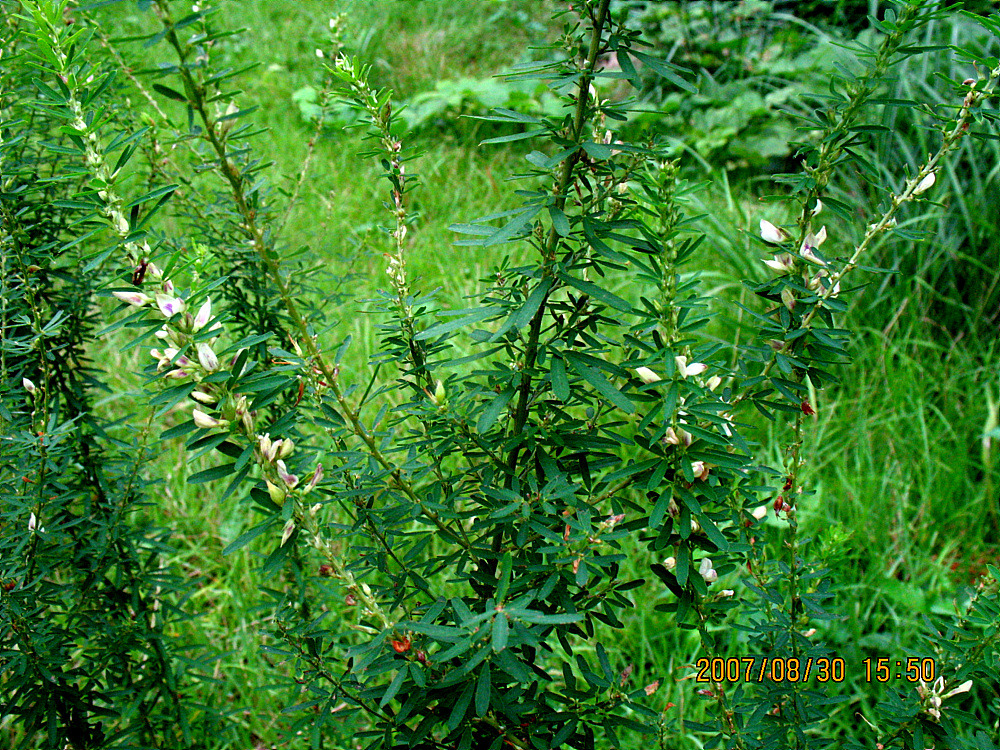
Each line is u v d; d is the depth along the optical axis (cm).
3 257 148
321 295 210
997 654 142
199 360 98
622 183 134
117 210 98
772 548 255
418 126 501
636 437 120
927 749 139
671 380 112
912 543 268
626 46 107
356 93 138
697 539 122
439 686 107
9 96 163
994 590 142
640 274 112
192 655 230
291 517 106
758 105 505
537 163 104
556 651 223
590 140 114
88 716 161
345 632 229
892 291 339
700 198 407
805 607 145
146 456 178
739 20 573
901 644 229
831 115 122
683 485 116
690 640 232
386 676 155
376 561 138
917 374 322
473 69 585
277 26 582
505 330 114
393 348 144
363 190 422
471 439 129
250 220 103
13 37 160
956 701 139
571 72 111
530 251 378
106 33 197
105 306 340
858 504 269
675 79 105
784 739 143
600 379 111
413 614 139
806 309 126
